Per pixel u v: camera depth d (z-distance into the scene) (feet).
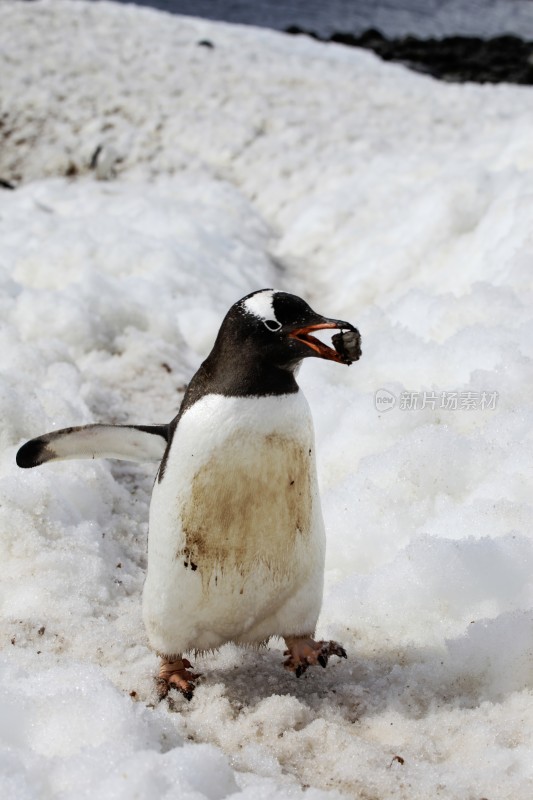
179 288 48.83
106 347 42.78
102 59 100.73
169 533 20.75
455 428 32.17
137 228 58.44
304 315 19.43
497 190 54.08
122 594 27.09
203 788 17.48
